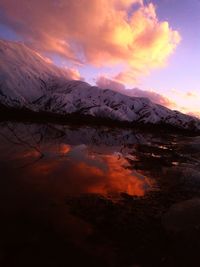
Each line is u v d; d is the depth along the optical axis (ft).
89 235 35.01
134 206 46.78
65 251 30.73
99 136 189.98
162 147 151.53
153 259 31.14
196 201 48.24
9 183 51.85
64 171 66.64
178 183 65.00
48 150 96.73
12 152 83.92
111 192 53.57
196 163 101.91
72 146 115.65
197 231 37.19
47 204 43.57
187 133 451.53
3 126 171.83
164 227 39.11
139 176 69.77
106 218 40.65
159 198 52.54
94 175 66.13
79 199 47.26
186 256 32.12
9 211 39.29
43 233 34.19
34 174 60.49
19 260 28.14
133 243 34.17
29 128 186.39
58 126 257.75
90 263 29.12
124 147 132.05
